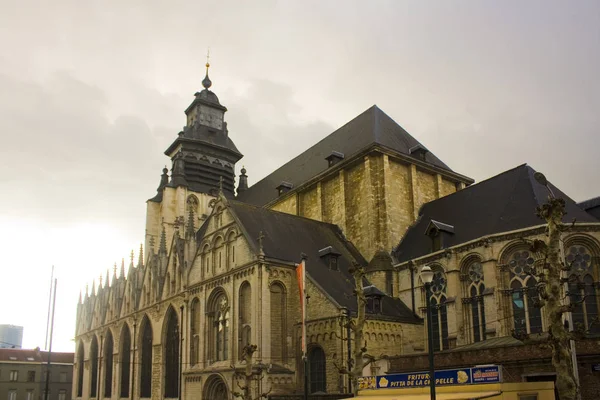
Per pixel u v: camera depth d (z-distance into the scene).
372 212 55.62
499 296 42.16
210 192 86.06
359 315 32.03
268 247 47.78
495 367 26.72
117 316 80.50
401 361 39.69
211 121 93.12
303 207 65.81
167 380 62.22
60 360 122.06
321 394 40.66
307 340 43.84
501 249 42.75
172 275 64.56
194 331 54.19
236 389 45.19
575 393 21.50
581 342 31.73
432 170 60.78
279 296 46.19
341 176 60.22
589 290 39.91
